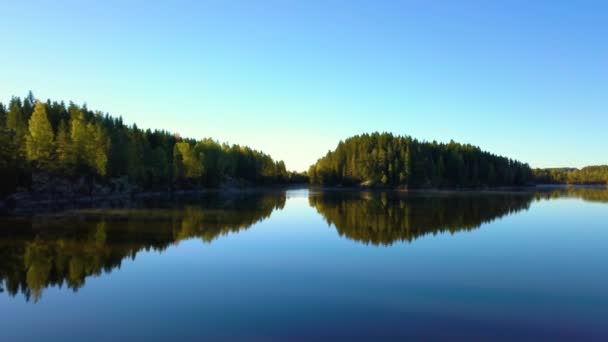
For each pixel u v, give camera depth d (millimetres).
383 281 22406
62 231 38156
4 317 17297
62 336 15477
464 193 116500
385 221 47906
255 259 27656
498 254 29281
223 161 143625
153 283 22031
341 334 15453
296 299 19406
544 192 127375
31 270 24484
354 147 171500
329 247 31844
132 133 107188
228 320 16844
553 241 34500
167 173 109188
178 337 15297
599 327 16109
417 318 17031
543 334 15461
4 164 59250
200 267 25406
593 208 65438
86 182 77500
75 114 96688
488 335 15398
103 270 24609
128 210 57688
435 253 29672
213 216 52281
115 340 15109
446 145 181000
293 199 88562
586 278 23000
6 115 86812
